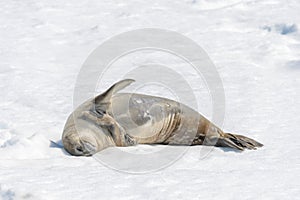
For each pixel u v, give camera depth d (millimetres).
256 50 37938
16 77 32156
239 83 31625
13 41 39562
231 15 45812
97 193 16578
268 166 19734
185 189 17156
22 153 20078
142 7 48250
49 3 49219
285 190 17469
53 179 17516
